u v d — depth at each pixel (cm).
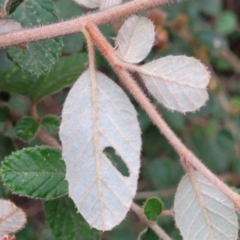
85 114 18
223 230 19
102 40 19
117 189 18
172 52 40
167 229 34
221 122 45
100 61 35
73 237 25
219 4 44
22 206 39
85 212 18
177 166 40
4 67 32
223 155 43
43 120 28
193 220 19
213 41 42
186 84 19
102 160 18
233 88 49
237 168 43
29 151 22
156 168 39
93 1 21
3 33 20
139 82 24
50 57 23
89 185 18
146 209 23
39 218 41
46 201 25
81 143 18
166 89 19
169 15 39
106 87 19
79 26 19
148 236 23
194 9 42
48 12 24
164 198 36
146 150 41
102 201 18
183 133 43
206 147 43
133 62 19
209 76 19
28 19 24
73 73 28
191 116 43
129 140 18
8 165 22
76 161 18
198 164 19
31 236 34
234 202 18
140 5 20
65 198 25
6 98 30
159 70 19
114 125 18
